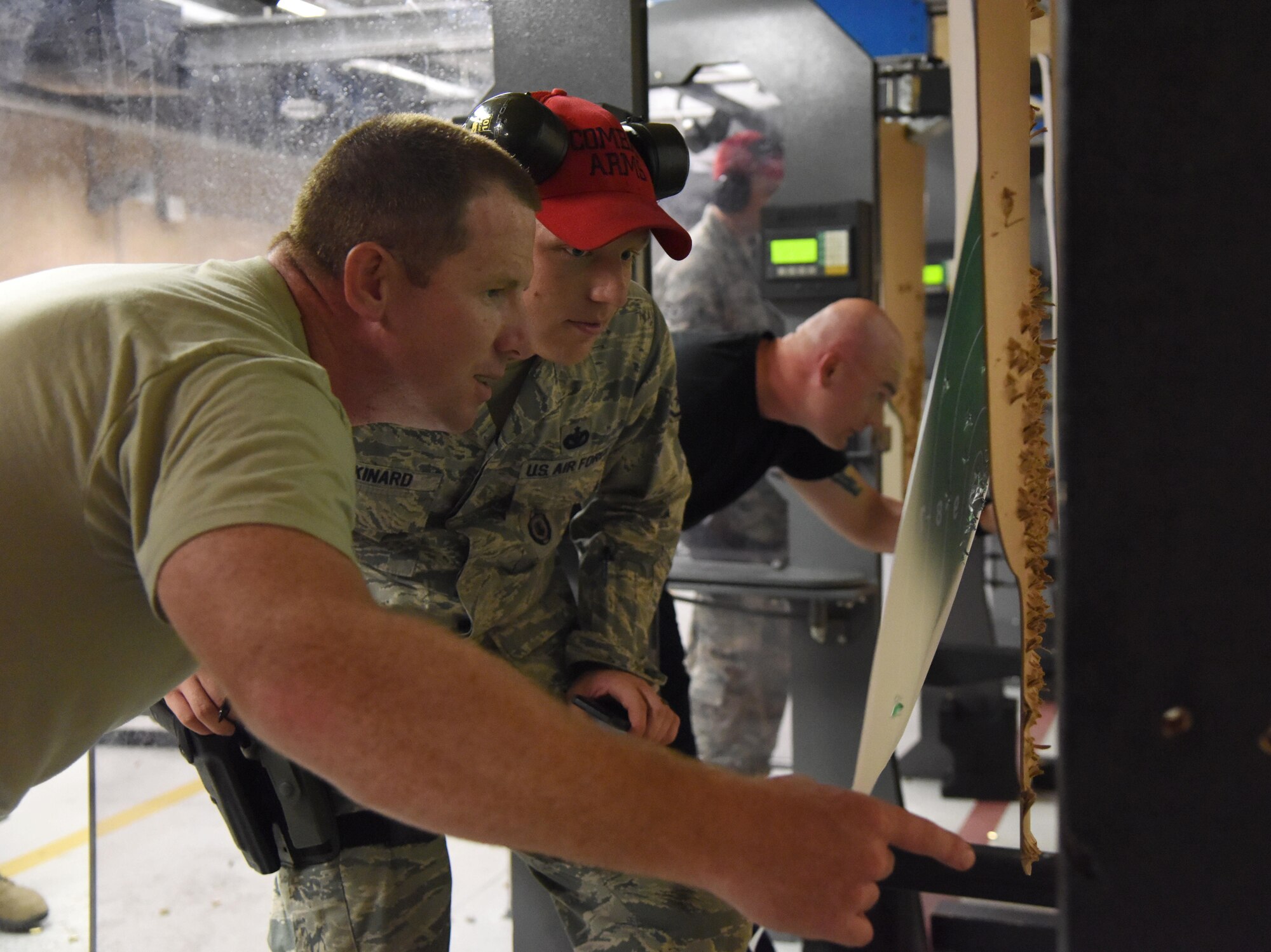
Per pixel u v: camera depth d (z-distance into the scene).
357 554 1.39
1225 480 0.50
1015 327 0.68
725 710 2.74
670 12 2.62
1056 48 0.57
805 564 2.62
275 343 0.82
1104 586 0.52
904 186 3.20
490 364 0.93
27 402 0.79
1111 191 0.50
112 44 1.71
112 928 2.04
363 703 0.60
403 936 1.35
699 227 2.80
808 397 2.11
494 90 1.59
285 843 1.33
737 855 0.63
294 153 1.68
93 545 0.82
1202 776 0.51
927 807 3.25
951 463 0.79
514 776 0.61
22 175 1.75
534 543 1.44
